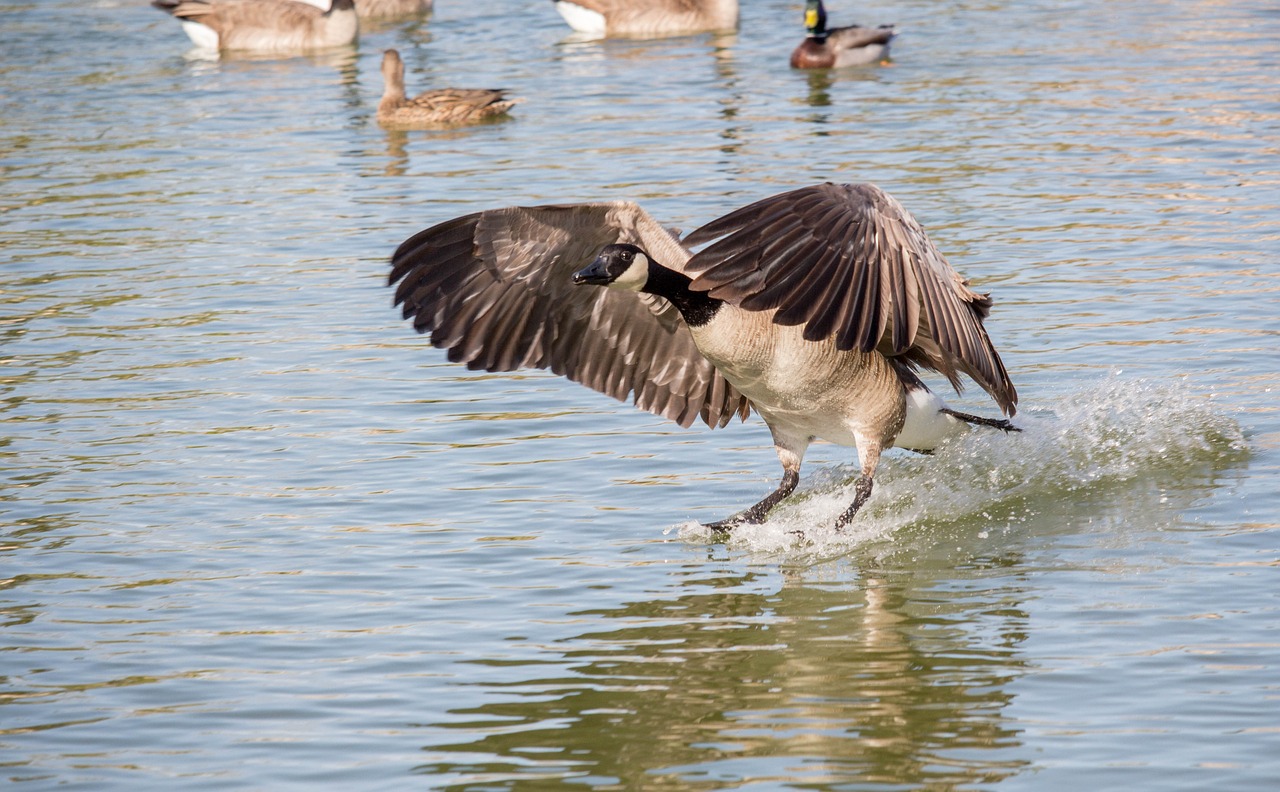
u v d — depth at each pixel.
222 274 20.50
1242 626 9.84
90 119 31.06
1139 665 9.37
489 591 11.09
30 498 13.02
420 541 12.08
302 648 10.12
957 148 25.73
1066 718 8.73
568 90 32.62
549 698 9.30
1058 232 20.70
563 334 11.86
